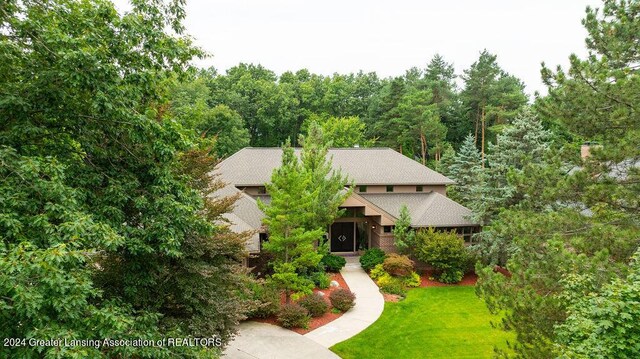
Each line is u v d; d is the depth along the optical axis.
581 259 8.38
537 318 8.66
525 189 11.70
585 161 10.50
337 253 27.17
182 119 12.95
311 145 22.75
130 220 9.04
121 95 7.74
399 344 14.82
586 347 5.75
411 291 20.89
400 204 26.94
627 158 9.86
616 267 8.14
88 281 5.95
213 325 10.15
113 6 8.44
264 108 57.47
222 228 11.59
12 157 6.95
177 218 8.24
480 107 52.06
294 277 17.17
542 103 11.12
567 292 7.65
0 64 7.69
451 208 25.08
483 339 15.29
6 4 7.39
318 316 17.28
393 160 30.27
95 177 8.11
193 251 10.44
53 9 8.01
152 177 8.84
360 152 30.98
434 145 53.28
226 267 11.23
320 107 64.62
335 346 14.54
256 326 16.14
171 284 10.32
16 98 7.20
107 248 8.15
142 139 8.25
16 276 5.12
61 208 6.43
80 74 7.05
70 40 7.02
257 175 27.50
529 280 9.30
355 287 21.11
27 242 5.38
